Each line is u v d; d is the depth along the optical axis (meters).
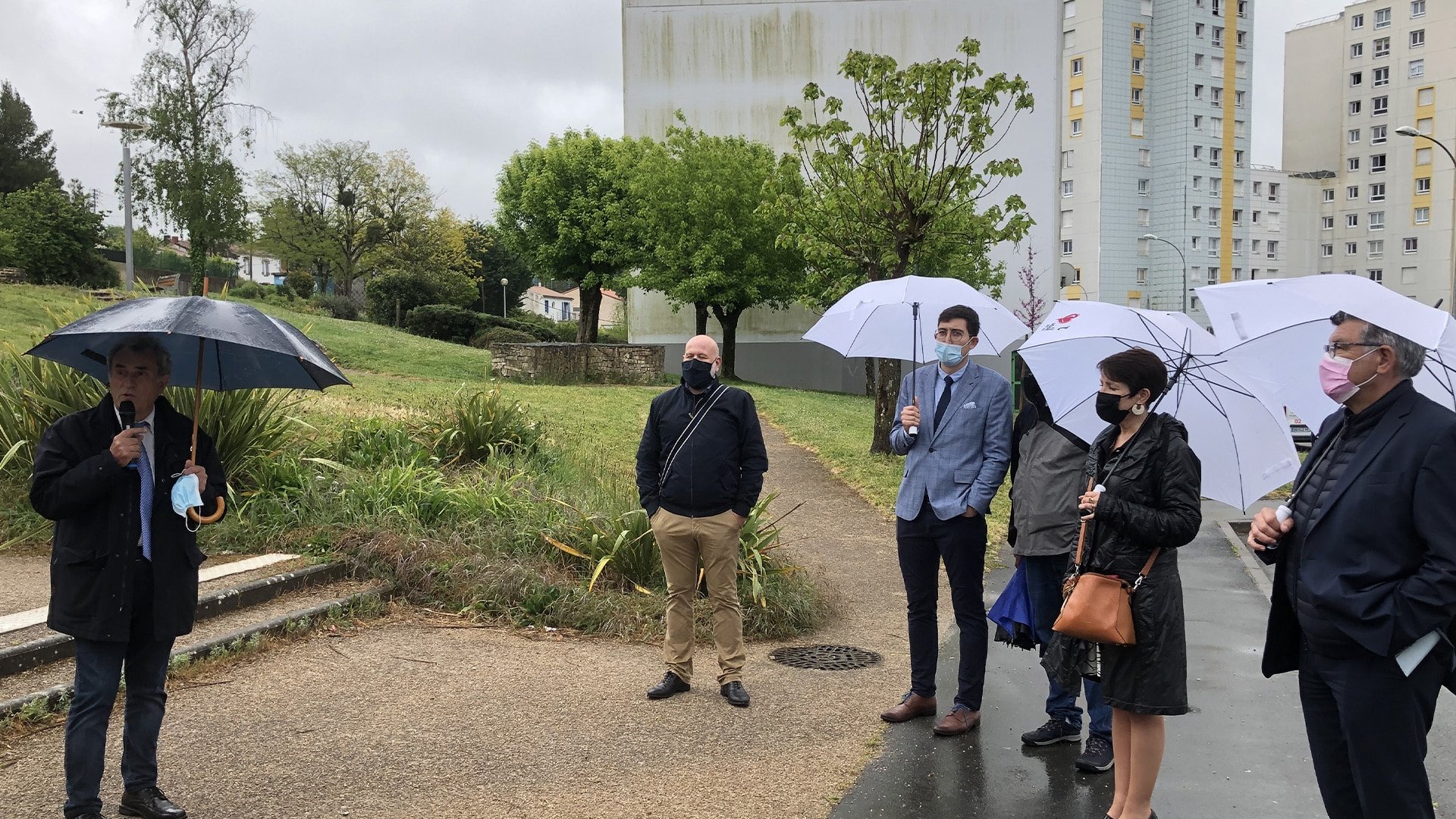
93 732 3.36
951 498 4.76
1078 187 74.56
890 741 4.70
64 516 3.32
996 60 37.16
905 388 5.04
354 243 61.12
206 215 38.97
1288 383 3.66
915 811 3.91
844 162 15.09
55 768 3.95
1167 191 73.38
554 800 3.91
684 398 5.30
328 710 4.83
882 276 16.31
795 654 6.32
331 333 29.12
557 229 35.19
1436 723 5.04
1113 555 3.67
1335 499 2.86
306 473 8.23
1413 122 90.50
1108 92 72.62
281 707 4.83
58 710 4.49
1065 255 75.88
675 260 30.89
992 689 5.58
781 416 19.70
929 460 4.84
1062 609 3.67
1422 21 89.38
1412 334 2.71
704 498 5.18
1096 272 73.56
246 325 3.49
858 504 11.88
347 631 6.16
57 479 3.29
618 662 5.95
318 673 5.37
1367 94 93.62
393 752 4.34
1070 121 74.81
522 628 6.52
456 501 8.06
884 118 14.72
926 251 16.81
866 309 5.73
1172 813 3.98
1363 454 2.83
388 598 6.79
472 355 29.12
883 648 6.53
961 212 16.17
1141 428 3.72
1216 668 6.08
